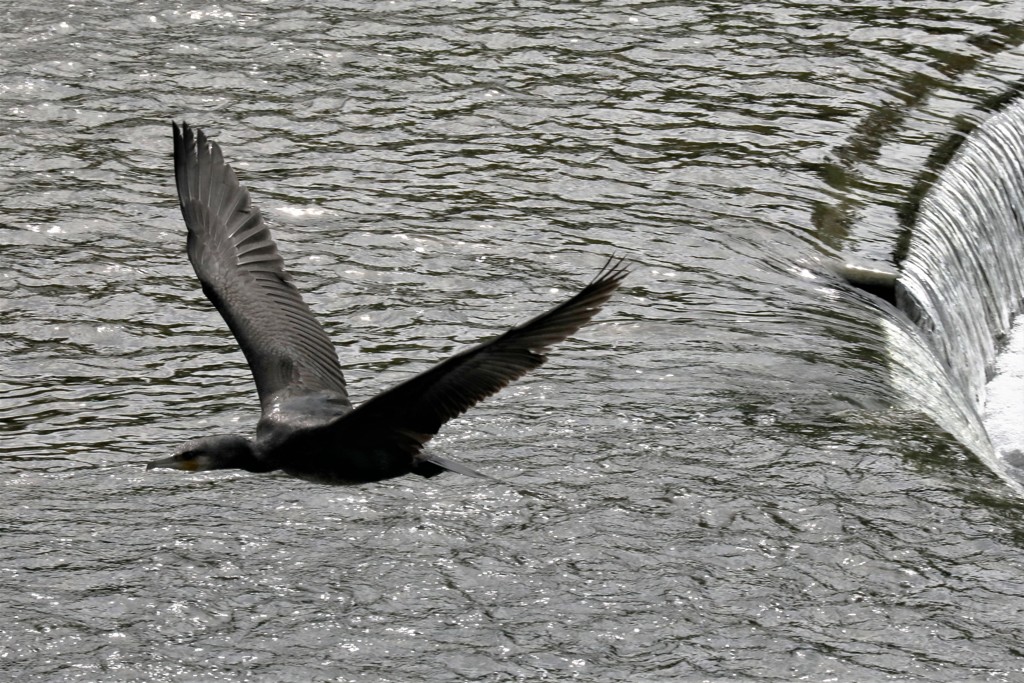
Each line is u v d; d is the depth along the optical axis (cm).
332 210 1809
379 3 2470
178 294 1614
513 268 1680
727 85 2231
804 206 1889
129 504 1195
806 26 2461
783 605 1084
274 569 1105
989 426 1802
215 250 741
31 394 1396
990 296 2019
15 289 1597
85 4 2395
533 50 2316
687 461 1277
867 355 1528
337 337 1515
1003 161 2175
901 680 998
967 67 2356
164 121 2041
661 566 1123
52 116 2033
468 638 1028
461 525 1167
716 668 1002
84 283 1620
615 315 1577
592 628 1045
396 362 1463
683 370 1458
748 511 1198
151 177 1898
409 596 1075
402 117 2084
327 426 623
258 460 643
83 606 1052
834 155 2038
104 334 1520
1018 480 1512
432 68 2236
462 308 1583
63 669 980
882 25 2480
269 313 723
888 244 1811
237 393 1409
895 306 1711
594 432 1322
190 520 1170
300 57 2248
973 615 1082
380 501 1202
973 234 2002
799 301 1650
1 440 1302
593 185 1914
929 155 2067
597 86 2205
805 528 1181
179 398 1397
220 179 756
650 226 1808
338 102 2117
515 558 1125
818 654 1024
